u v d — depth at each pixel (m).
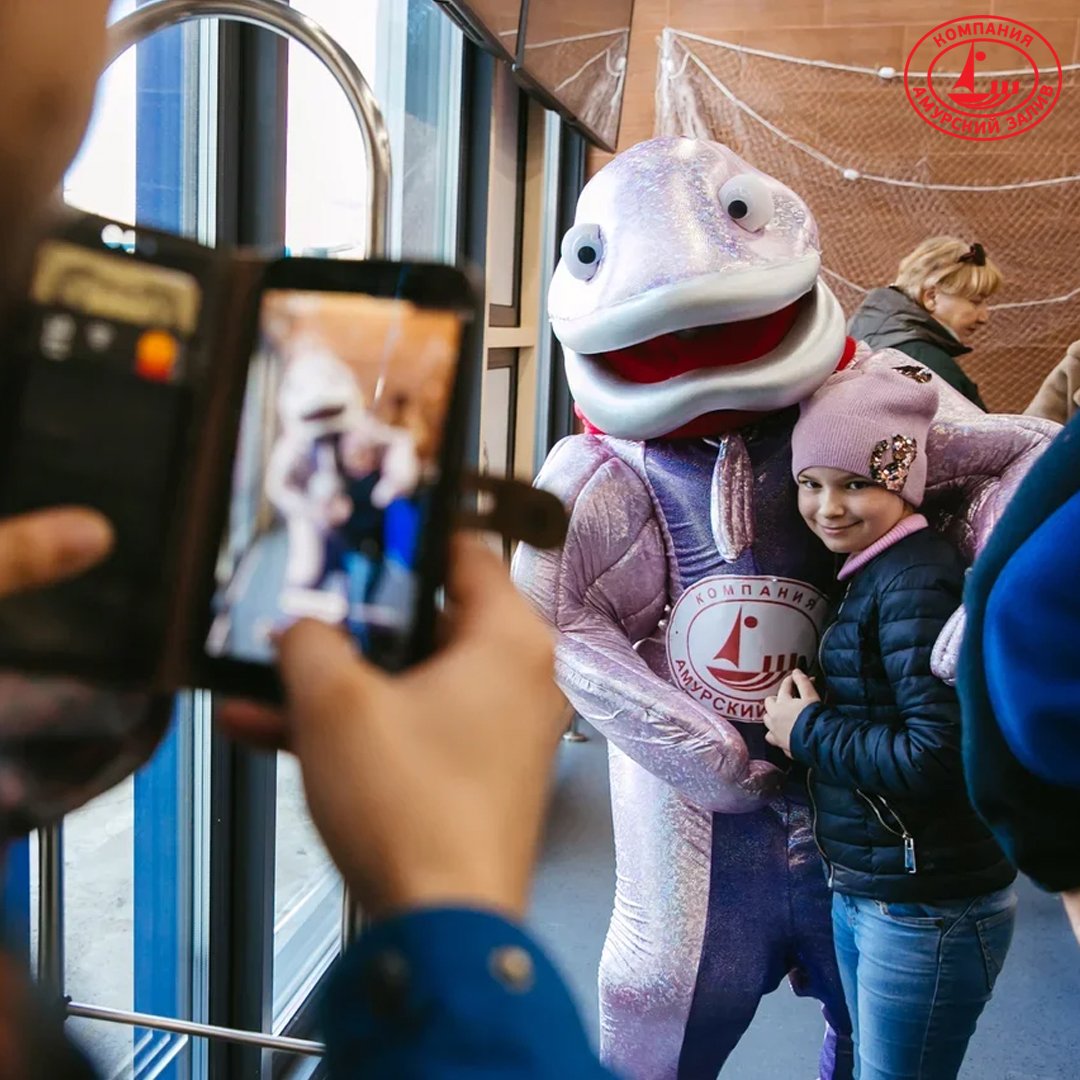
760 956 1.25
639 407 1.20
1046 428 1.21
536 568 1.25
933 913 1.12
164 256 0.42
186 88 1.34
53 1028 0.28
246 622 0.41
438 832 0.31
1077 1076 1.71
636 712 1.18
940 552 1.10
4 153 0.29
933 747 1.05
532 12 1.89
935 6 3.31
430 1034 0.28
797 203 1.24
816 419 1.13
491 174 2.29
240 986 1.54
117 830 1.40
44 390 0.40
